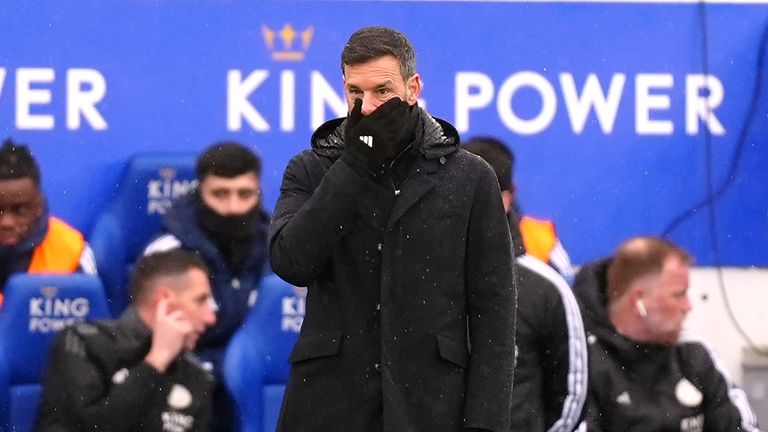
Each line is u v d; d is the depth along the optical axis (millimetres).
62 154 24594
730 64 25562
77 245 23469
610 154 25375
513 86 25312
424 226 11680
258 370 21797
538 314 17547
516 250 17984
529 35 25328
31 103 24594
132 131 24812
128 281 24000
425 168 11789
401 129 11281
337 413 11602
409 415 11523
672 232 25359
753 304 25328
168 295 20734
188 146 24906
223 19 24984
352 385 11586
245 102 25016
